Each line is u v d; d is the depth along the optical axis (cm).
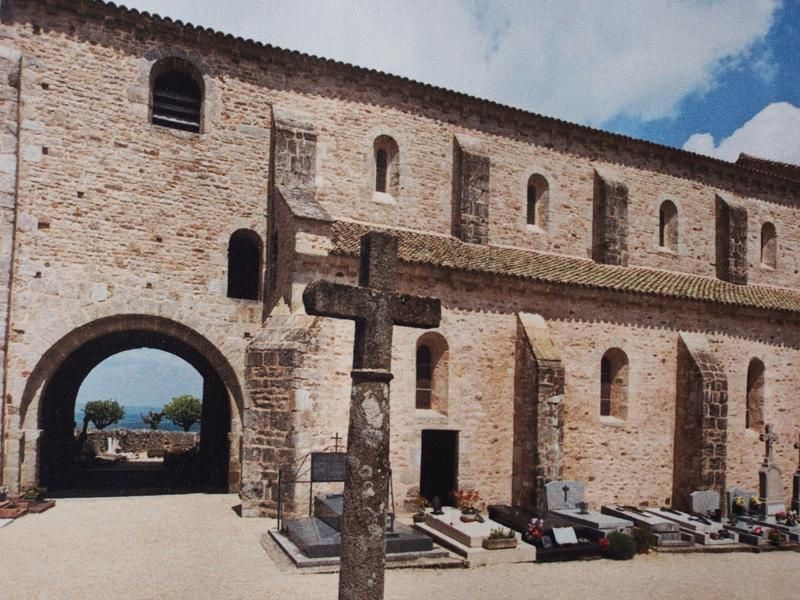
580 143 2150
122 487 1830
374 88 1852
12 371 1414
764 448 2088
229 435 1666
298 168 1673
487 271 1647
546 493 1591
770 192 2544
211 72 1675
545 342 1689
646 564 1302
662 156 2283
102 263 1521
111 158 1551
